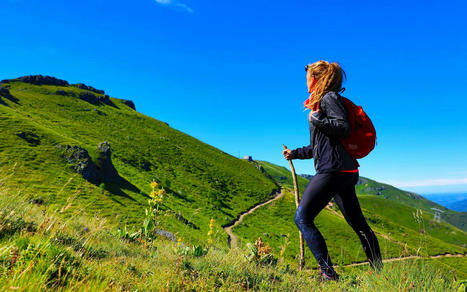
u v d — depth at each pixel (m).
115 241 4.36
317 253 2.66
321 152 2.66
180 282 2.54
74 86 159.50
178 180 85.44
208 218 61.97
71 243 3.05
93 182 57.53
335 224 68.12
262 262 4.00
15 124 65.56
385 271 2.79
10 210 3.22
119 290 2.11
